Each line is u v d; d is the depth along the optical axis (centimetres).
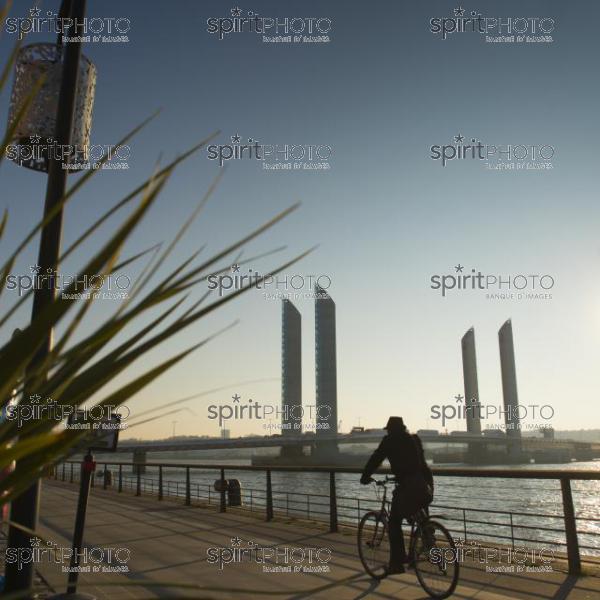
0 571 541
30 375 107
